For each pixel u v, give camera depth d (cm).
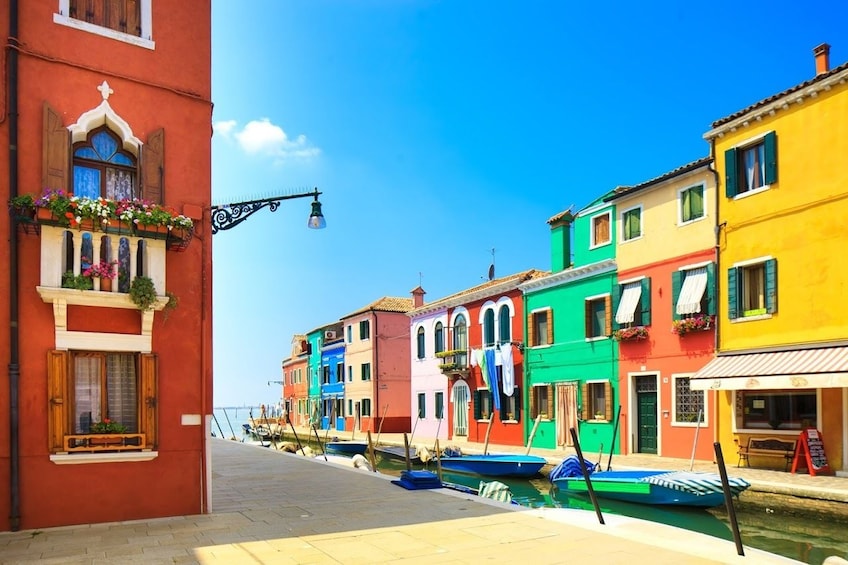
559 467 1628
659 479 1349
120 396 920
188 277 976
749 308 1752
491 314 2875
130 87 952
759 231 1716
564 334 2409
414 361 3484
